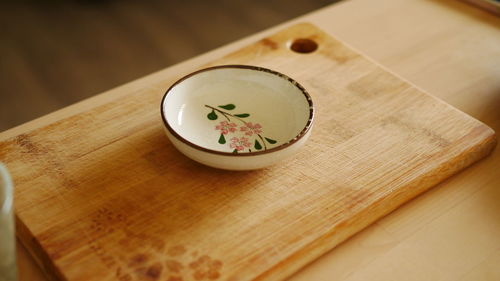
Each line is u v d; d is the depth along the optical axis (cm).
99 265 40
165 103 46
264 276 40
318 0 120
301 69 53
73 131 47
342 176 45
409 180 45
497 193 46
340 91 51
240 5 117
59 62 99
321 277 42
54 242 41
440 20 61
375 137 47
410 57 56
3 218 35
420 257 42
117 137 47
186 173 45
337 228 42
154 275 40
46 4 118
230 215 43
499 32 59
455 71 55
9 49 103
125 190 44
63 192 44
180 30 109
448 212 45
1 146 46
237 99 49
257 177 45
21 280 42
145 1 118
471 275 42
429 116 49
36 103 90
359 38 59
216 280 40
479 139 47
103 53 102
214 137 46
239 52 54
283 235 42
